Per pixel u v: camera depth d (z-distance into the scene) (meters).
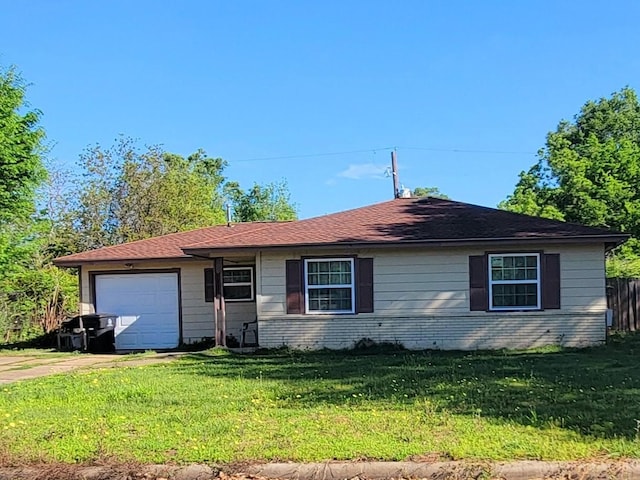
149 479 5.71
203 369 12.44
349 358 14.22
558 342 15.76
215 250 16.30
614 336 17.98
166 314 19.41
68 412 8.06
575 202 31.41
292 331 16.47
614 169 31.44
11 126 18.36
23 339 21.59
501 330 15.92
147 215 31.59
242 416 7.55
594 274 15.75
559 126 47.81
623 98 46.88
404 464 5.64
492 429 6.62
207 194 35.66
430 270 16.17
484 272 15.99
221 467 5.77
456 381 10.01
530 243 15.63
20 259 20.80
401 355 14.76
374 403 8.17
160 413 7.85
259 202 51.12
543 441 6.13
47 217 27.45
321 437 6.41
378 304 16.30
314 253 16.47
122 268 19.48
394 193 33.34
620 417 7.06
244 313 19.28
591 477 5.45
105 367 13.52
